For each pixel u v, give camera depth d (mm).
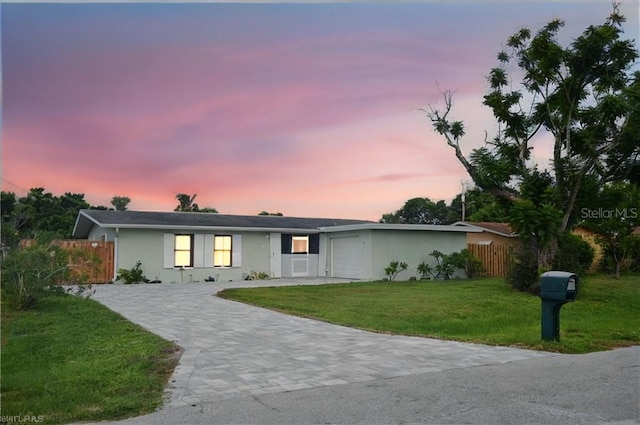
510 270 18141
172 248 22094
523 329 10539
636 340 9703
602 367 7188
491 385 6129
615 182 20062
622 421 4930
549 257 16875
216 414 4996
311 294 16188
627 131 16328
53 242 12758
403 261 23281
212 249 23094
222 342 8516
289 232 24938
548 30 17453
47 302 12508
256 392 5750
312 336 9211
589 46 16703
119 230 21016
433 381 6281
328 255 25516
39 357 7156
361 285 19547
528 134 19250
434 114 19281
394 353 7875
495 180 18438
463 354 7891
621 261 24453
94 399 5320
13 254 11492
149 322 10398
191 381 6148
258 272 24172
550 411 5188
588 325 11453
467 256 23922
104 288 18125
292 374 6543
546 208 15828
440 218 51375
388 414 5043
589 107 17719
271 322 10719
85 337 8594
